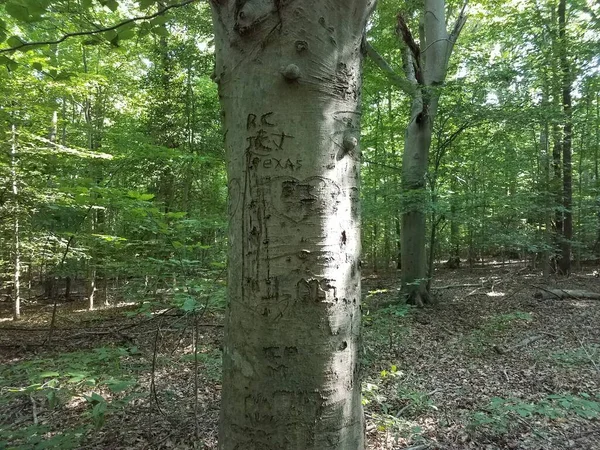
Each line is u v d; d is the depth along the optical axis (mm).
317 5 1377
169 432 3322
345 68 1455
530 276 13867
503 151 10828
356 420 1462
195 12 10406
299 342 1342
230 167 1466
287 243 1347
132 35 2480
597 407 3213
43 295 14688
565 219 13578
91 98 10422
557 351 5844
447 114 9242
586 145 14906
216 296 3365
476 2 11359
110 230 7859
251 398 1365
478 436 3348
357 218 1519
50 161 8172
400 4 11086
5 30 2279
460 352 6039
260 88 1372
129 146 8570
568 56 10656
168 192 11125
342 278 1418
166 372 4793
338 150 1428
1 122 6852
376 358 5344
